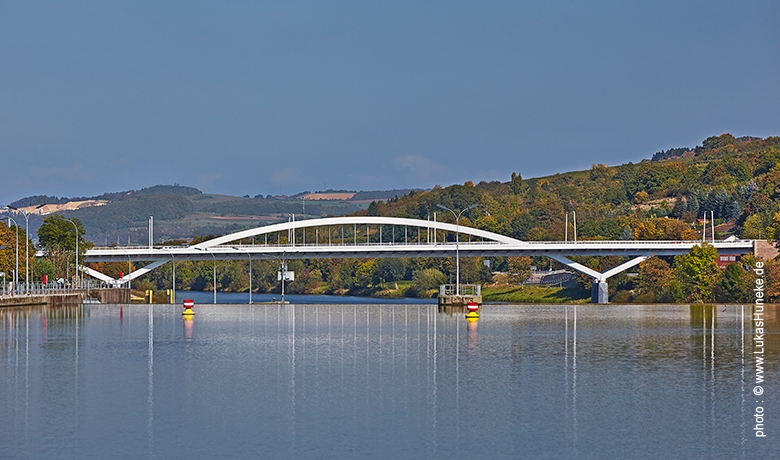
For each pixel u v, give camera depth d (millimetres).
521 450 37875
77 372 57719
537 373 57875
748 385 53094
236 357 66125
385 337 83062
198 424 42125
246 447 38094
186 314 115625
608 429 41438
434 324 100938
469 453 37375
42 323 99312
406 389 51406
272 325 99062
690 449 38156
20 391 50375
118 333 86250
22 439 39312
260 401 47594
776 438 39906
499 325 99438
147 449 37781
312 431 40844
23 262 143000
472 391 50781
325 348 72625
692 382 54312
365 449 37906
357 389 51375
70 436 39812
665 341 79000
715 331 90250
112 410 45156
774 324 100125
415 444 38719
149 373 57406
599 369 59750
